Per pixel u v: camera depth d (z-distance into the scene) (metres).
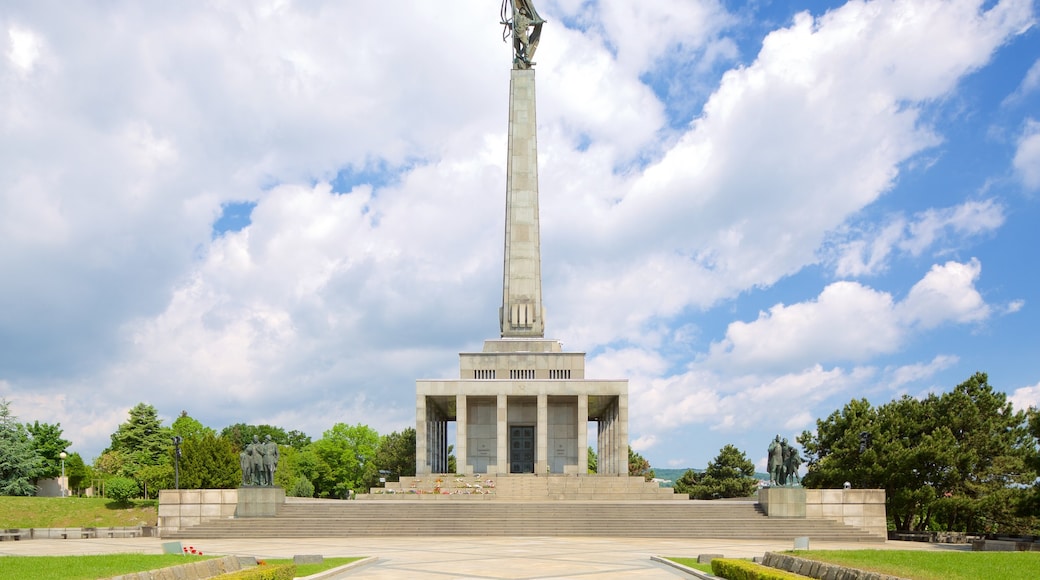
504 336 84.25
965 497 61.06
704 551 39.84
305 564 32.62
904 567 24.98
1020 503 50.53
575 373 82.31
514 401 83.94
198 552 37.66
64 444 125.56
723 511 54.94
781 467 55.62
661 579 28.33
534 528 51.56
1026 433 63.34
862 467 65.25
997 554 29.53
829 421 74.69
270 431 168.88
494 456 83.25
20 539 53.16
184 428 135.38
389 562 34.16
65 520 85.19
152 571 23.55
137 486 92.62
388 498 65.94
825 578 25.28
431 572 30.36
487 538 49.00
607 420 91.75
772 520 53.03
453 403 85.31
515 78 87.94
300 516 53.88
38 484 118.44
